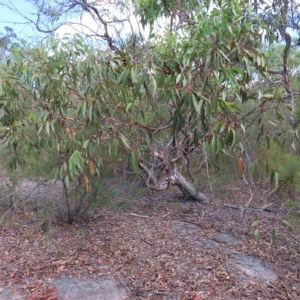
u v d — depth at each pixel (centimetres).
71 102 369
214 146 325
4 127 401
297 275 401
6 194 586
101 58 320
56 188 582
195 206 627
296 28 548
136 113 381
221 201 638
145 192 647
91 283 389
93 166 362
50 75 340
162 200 670
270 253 453
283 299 359
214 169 586
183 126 349
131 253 452
